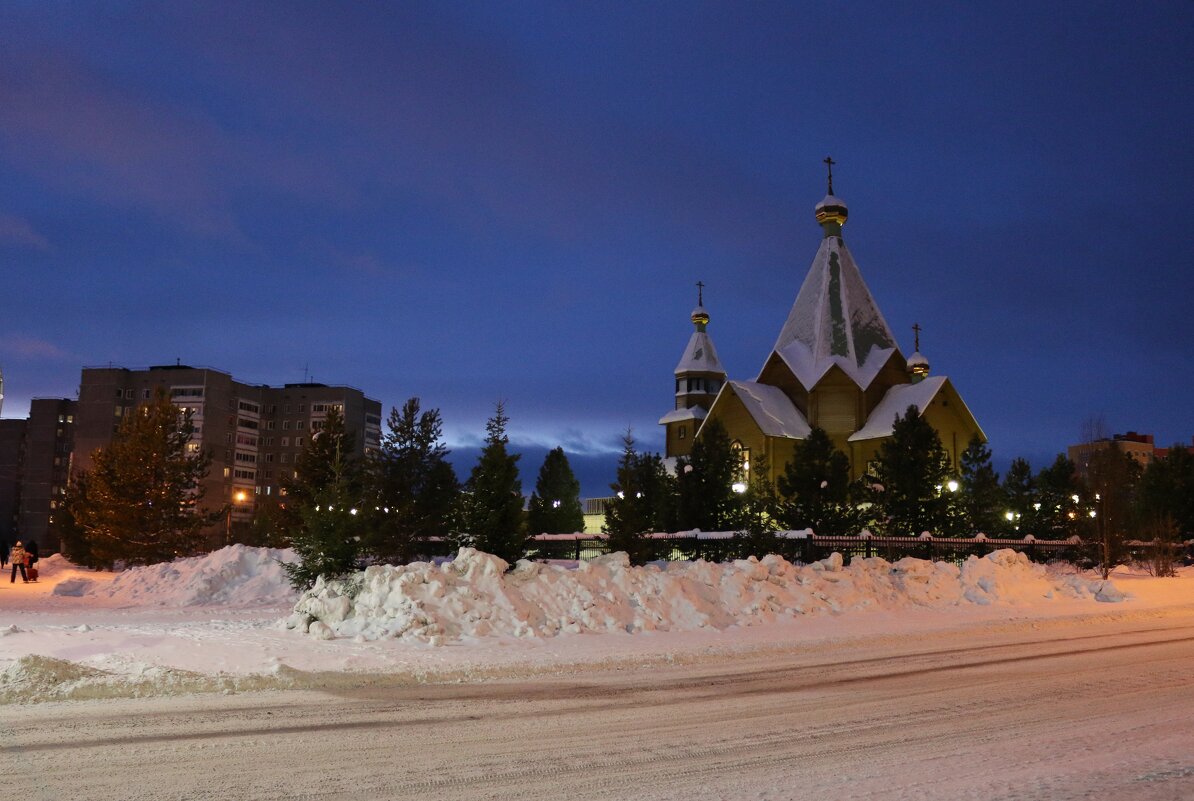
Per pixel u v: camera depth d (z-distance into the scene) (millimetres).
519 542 27594
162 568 29969
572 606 17469
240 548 29219
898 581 24734
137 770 7445
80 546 48969
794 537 31594
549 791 7176
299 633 15430
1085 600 26406
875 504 41062
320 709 9961
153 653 12312
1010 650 16344
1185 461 49156
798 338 66250
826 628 18953
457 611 16016
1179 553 42094
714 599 20125
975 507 43344
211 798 6789
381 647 14266
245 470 112125
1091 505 43531
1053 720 10180
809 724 9805
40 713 9375
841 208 67250
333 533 20625
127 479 41250
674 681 12438
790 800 7004
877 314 65812
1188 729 9773
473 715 9891
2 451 120625
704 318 82062
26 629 14109
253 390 114500
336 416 38031
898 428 41469
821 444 40875
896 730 9578
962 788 7371
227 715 9508
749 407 60812
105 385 107500
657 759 8227
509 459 27969
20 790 6863
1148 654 15938
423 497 32094
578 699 10969
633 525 31953
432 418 33031
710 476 41844
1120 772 7910
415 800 6875
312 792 7000
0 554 47438
